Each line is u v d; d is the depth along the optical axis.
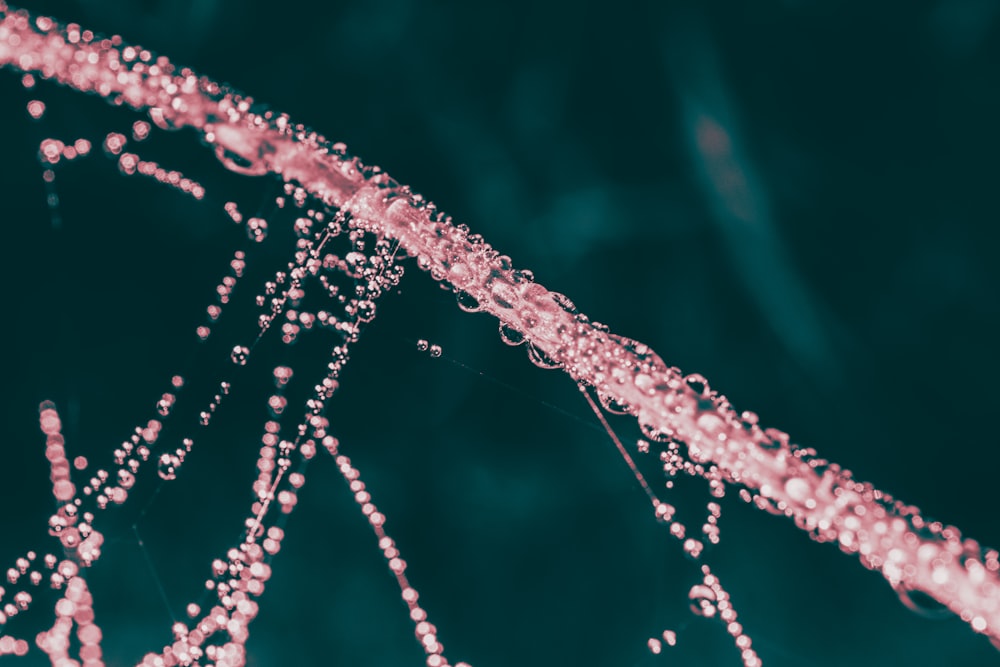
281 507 0.12
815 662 0.12
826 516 0.11
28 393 0.12
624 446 0.12
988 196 0.12
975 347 0.12
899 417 0.12
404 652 0.12
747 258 0.12
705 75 0.12
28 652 0.12
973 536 0.12
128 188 0.12
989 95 0.12
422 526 0.12
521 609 0.12
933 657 0.12
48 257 0.12
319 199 0.12
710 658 0.12
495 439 0.12
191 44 0.12
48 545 0.12
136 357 0.12
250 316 0.12
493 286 0.11
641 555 0.12
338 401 0.12
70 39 0.11
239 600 0.11
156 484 0.12
